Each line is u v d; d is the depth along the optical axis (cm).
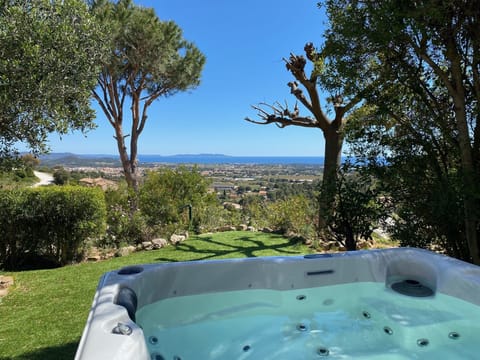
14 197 416
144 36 719
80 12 328
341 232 390
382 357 199
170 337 218
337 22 329
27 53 279
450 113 327
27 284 353
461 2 255
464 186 284
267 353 204
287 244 532
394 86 346
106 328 155
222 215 751
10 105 285
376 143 363
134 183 862
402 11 263
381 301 263
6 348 218
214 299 256
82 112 348
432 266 269
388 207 370
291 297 269
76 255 456
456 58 285
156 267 242
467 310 234
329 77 365
